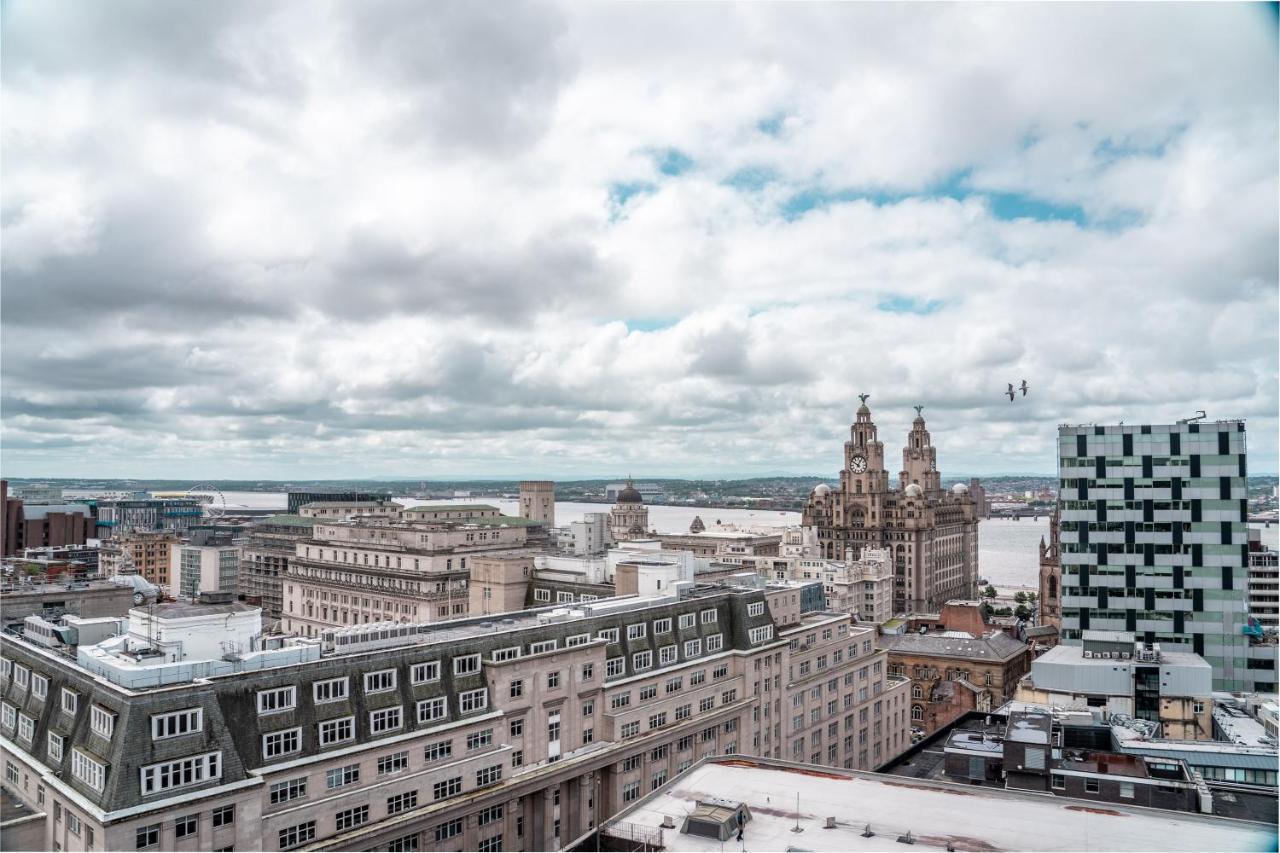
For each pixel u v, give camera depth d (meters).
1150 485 175.38
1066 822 72.69
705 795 79.38
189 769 72.38
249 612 90.38
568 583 177.12
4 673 90.19
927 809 75.56
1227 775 110.75
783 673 137.38
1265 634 180.50
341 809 81.44
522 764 98.81
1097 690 145.25
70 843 72.06
